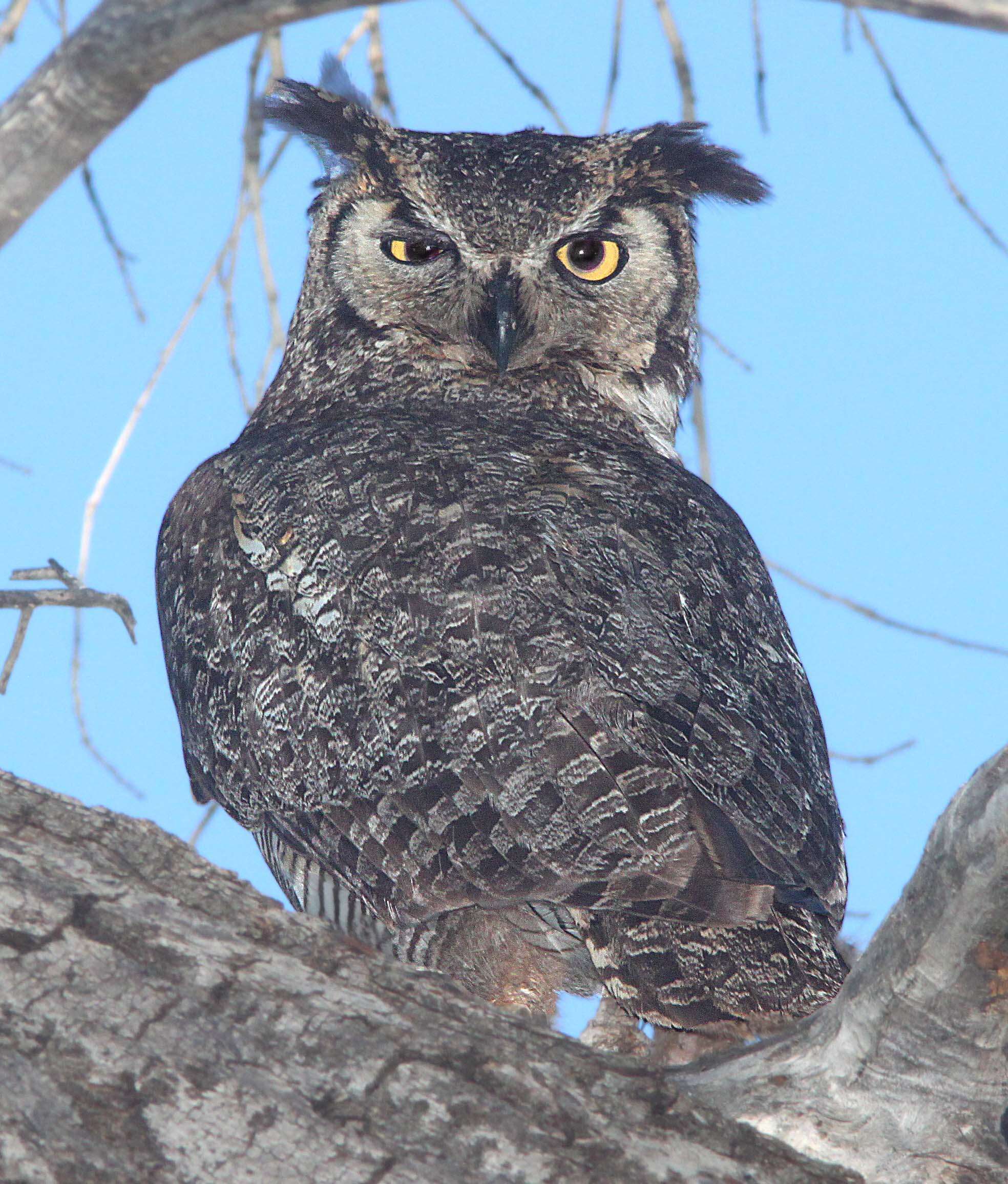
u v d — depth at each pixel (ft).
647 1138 17.70
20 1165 16.58
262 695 25.72
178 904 18.86
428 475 26.43
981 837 16.52
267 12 12.34
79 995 17.67
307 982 18.38
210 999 17.93
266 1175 16.93
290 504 26.94
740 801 23.03
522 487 26.22
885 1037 18.31
